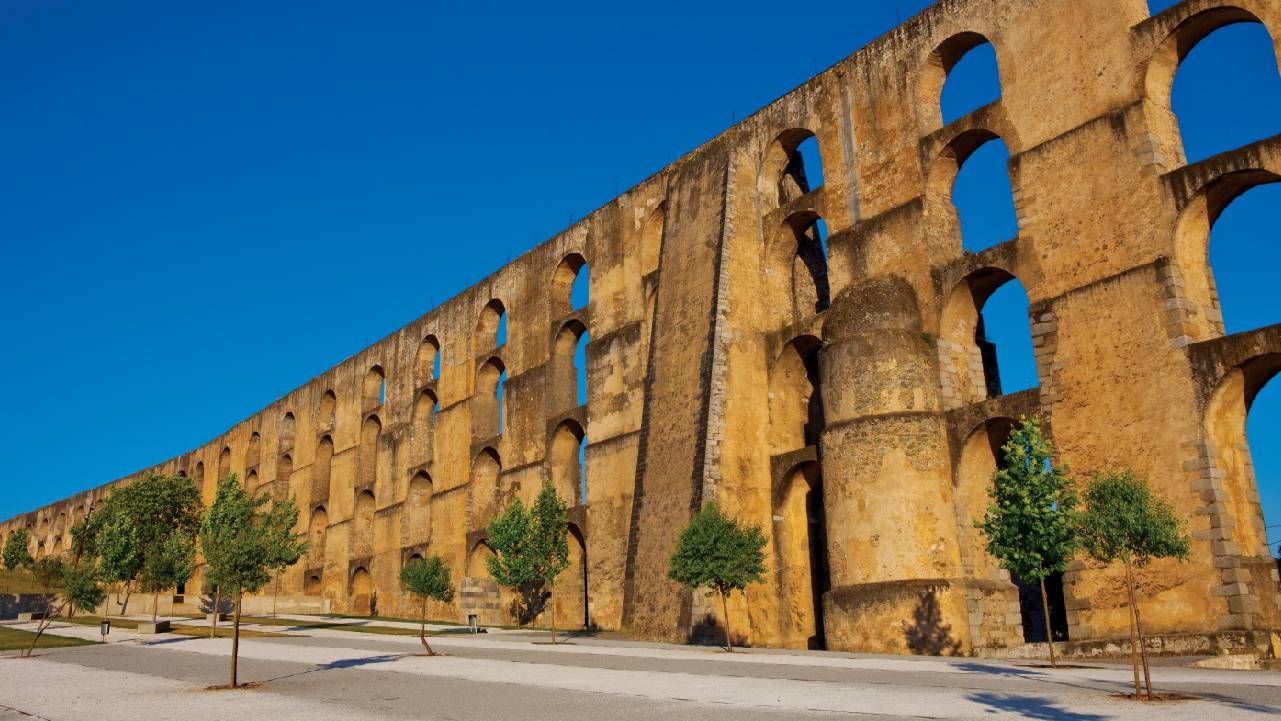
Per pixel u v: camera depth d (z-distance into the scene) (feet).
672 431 131.75
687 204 144.15
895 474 104.17
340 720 55.67
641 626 126.52
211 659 102.37
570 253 171.73
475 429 186.60
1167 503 88.74
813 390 134.31
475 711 57.88
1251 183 91.45
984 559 104.27
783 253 137.18
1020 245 105.50
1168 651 85.20
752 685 66.64
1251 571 84.94
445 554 187.42
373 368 229.25
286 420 267.18
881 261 118.73
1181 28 96.07
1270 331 84.43
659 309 143.02
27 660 106.63
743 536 103.30
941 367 109.60
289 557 86.38
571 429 165.68
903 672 73.72
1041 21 108.06
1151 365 92.17
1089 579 93.71
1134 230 95.91
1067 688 61.36
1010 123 109.19
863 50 127.34
